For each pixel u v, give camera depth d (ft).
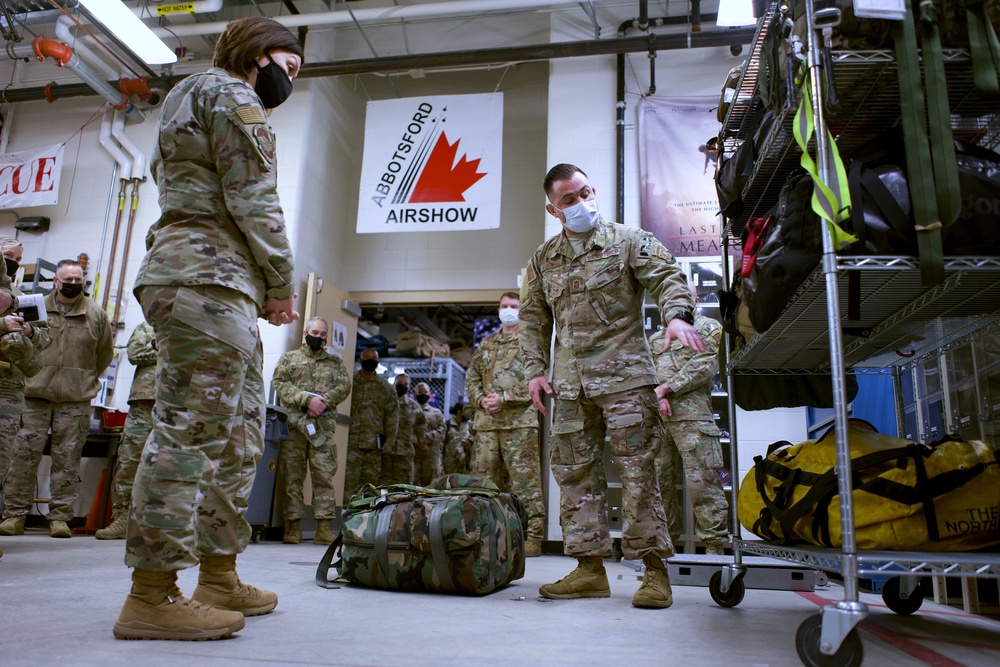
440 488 9.53
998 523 5.28
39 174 20.89
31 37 22.25
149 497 4.45
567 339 7.50
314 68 19.75
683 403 11.84
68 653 3.97
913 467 5.49
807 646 4.22
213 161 4.96
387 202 18.48
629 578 10.27
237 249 4.92
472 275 21.62
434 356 28.30
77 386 14.30
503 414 15.49
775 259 5.31
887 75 5.29
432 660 4.13
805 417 15.28
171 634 4.45
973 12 4.88
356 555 8.05
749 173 6.91
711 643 5.03
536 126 22.08
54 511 14.05
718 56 18.35
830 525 5.50
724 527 11.45
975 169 4.78
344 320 20.88
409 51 21.35
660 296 6.91
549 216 18.03
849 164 5.10
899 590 7.16
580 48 18.22
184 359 4.59
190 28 20.01
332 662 3.98
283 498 16.57
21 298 10.01
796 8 5.33
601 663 4.22
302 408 16.38
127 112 21.01
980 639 5.69
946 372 8.24
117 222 20.70
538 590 8.41
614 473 15.99
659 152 17.71
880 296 5.92
